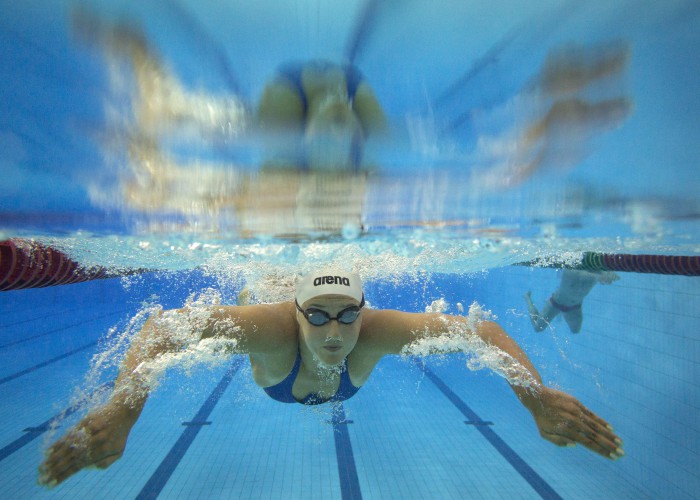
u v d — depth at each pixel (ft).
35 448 11.10
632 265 11.78
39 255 8.61
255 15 5.84
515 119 6.13
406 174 6.45
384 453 11.63
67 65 5.57
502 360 7.01
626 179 6.27
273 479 10.37
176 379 15.65
